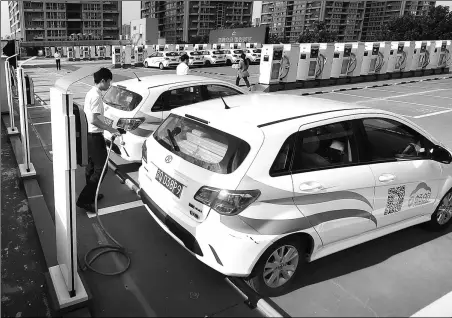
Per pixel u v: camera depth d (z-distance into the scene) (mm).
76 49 43062
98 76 3777
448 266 3410
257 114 3025
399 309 2791
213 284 2971
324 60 16656
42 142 6875
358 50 17953
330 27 150500
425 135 3762
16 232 3766
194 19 133125
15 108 9992
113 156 6027
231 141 2740
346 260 3432
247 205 2539
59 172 2506
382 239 3861
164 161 3111
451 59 24281
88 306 2635
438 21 54531
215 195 2580
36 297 2807
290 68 15664
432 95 14766
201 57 30984
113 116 5227
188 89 5586
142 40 59406
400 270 3311
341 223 2992
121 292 2838
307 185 2779
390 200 3363
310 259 2941
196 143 2982
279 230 2619
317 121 2988
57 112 2389
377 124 3424
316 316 2676
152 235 3682
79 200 4062
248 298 2789
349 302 2844
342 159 3096
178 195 2879
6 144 6887
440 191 3852
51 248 3355
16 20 124062
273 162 2680
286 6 165250
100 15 127875
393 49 19984
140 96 5117
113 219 3979
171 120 3422
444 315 2732
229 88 6098
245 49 35344
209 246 2594
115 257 3283
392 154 3486
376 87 17141
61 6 121938
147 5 157375
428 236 3967
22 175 4953
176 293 2852
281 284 2871
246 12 140875
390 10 135125
